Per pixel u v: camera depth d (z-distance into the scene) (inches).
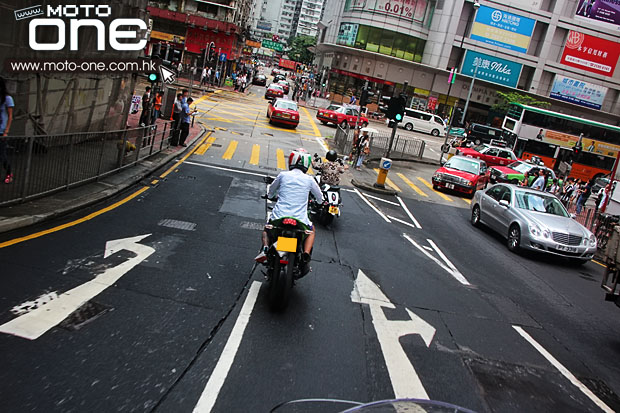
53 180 342.3
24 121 422.9
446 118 2257.6
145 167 519.2
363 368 194.2
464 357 221.6
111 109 582.6
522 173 1002.1
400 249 405.4
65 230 291.4
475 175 812.0
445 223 569.9
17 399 139.6
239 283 261.4
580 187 936.9
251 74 2743.6
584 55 2258.9
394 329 239.3
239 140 866.1
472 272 378.9
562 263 480.1
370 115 2159.2
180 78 1882.4
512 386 201.5
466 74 2276.1
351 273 316.5
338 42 2456.9
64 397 144.3
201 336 197.0
